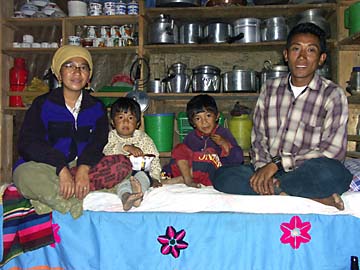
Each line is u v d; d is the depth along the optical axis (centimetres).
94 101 184
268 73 272
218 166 198
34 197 156
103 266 158
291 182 158
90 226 160
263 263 155
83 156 167
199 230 157
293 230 155
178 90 282
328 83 173
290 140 172
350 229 155
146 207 159
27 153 164
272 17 290
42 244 158
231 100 315
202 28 291
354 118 292
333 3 274
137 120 200
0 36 300
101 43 296
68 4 296
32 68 326
